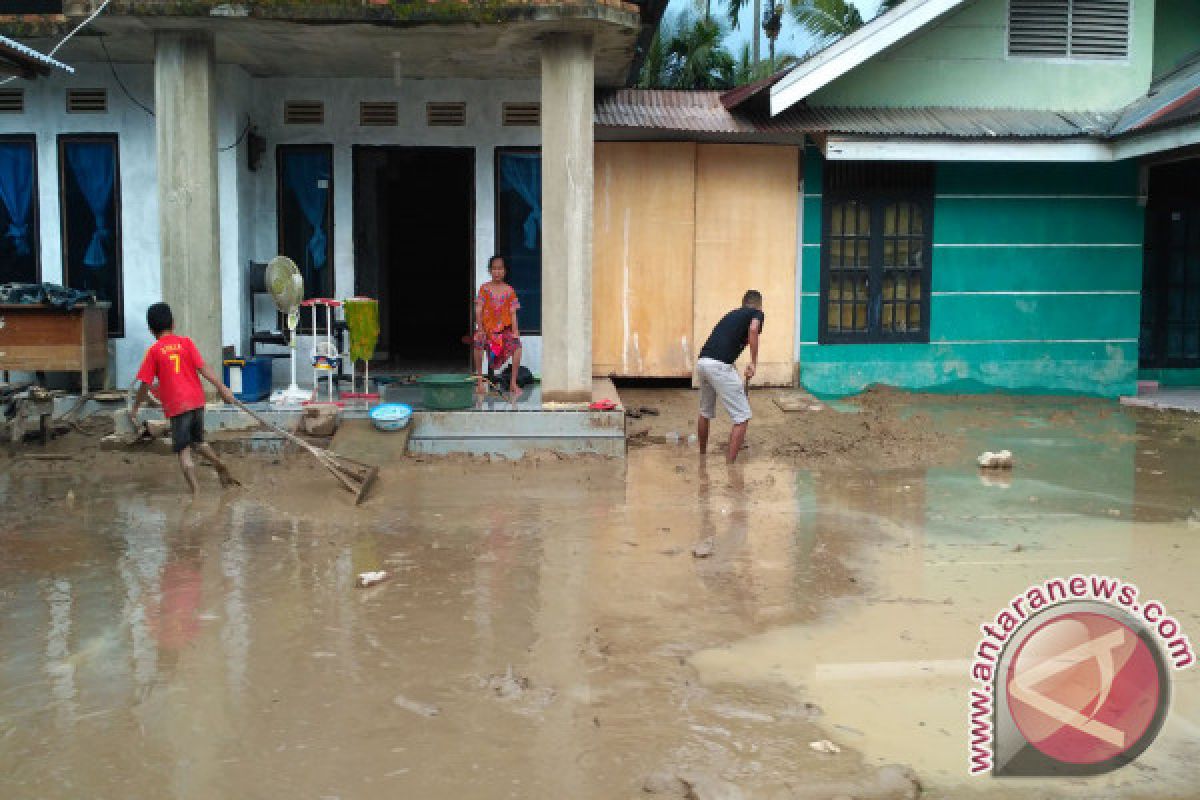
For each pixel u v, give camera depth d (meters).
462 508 7.89
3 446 9.67
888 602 5.91
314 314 10.38
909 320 13.06
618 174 12.32
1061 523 7.60
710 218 12.49
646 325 12.52
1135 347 13.38
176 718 4.46
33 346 10.27
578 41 9.51
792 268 12.68
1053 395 13.32
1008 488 8.68
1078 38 13.05
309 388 11.33
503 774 4.04
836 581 6.27
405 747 4.23
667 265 12.47
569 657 5.13
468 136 11.98
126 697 4.65
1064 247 13.16
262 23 9.24
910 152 11.86
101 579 6.21
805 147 12.53
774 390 12.77
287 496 8.18
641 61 12.98
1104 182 13.13
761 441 10.41
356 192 11.98
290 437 8.26
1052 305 13.22
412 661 5.06
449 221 17.28
